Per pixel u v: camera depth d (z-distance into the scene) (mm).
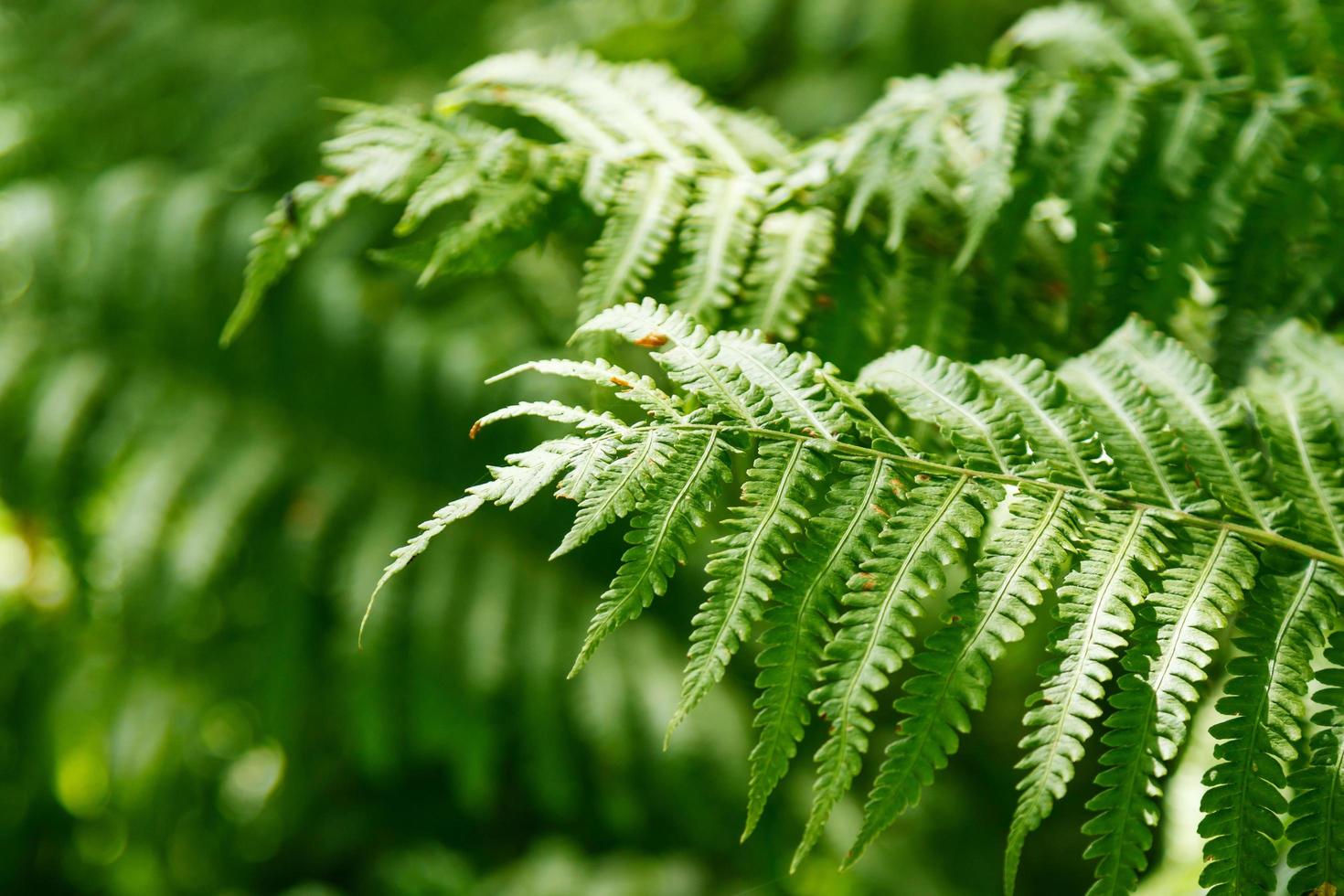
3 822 2131
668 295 1202
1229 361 1175
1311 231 1181
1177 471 1104
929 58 1938
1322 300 1175
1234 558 1092
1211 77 1205
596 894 1799
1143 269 1180
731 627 1077
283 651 1830
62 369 1840
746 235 1182
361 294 1896
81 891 2215
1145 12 1223
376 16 2311
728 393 1101
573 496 1079
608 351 1165
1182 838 1221
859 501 1091
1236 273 1180
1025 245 1212
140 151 2168
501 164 1183
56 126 2170
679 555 1079
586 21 2205
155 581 1755
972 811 1836
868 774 1813
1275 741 1072
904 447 1100
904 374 1120
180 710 1966
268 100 2111
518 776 2105
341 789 2197
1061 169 1183
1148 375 1129
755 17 2066
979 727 1868
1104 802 1066
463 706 1761
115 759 1938
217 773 2166
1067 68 1224
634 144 1197
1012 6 1935
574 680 1785
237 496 1797
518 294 1912
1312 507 1102
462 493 1880
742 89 2199
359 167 1181
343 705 1883
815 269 1180
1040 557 1088
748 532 1085
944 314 1188
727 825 1752
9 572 2123
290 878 2156
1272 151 1182
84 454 1846
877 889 1705
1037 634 1497
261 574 1832
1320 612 1085
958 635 1077
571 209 1188
